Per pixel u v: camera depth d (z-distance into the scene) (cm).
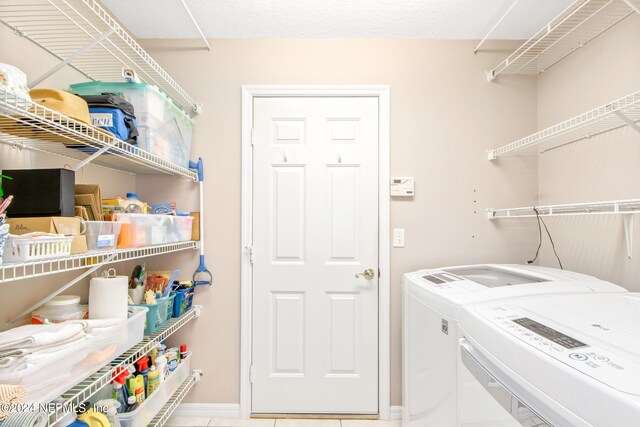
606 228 142
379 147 186
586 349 65
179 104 179
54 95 91
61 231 86
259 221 186
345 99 186
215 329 183
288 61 185
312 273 185
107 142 104
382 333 182
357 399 183
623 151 134
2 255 68
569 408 57
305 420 179
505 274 153
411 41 185
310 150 187
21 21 108
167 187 184
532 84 184
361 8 161
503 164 185
